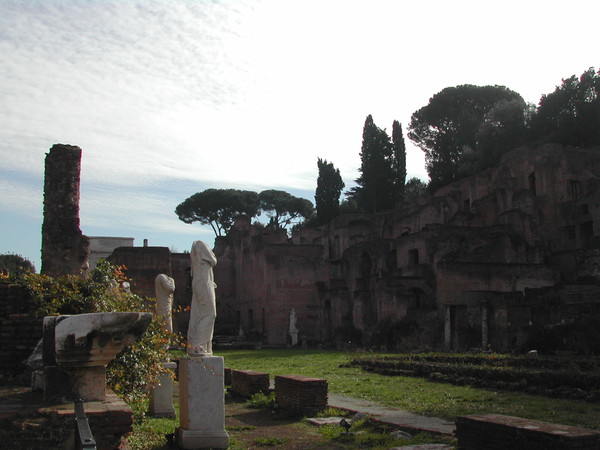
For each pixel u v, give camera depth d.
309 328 69.06
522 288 49.34
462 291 47.47
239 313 80.06
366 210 98.50
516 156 72.38
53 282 13.23
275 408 19.03
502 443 10.04
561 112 78.81
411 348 46.72
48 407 8.01
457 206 77.25
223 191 110.88
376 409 18.28
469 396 20.55
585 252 54.03
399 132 100.56
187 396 12.65
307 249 70.50
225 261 83.38
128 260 54.16
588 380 20.06
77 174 27.20
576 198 68.44
